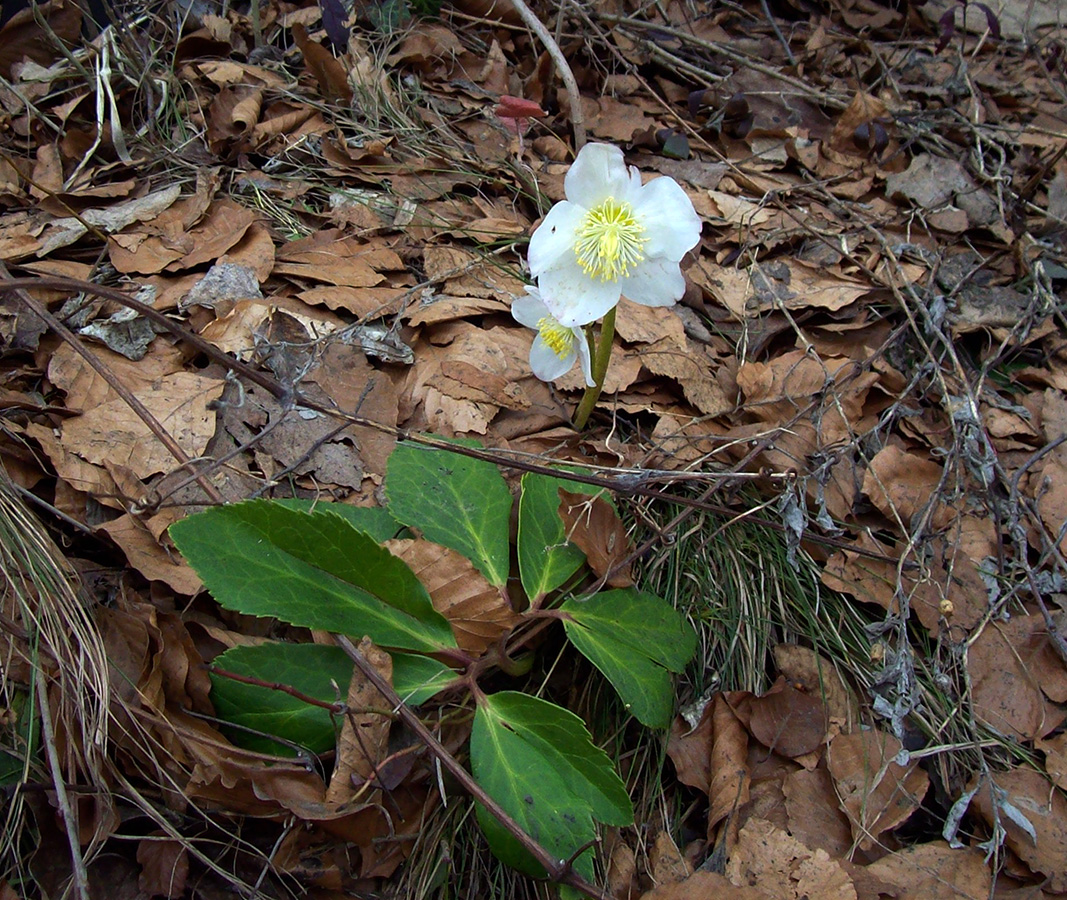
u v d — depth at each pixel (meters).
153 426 0.38
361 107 0.61
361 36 0.67
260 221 0.51
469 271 0.52
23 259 0.47
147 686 0.34
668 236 0.37
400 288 0.50
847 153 0.68
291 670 0.35
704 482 0.46
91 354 0.39
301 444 0.43
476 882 0.36
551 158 0.63
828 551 0.46
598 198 0.38
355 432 0.43
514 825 0.32
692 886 0.34
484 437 0.45
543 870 0.33
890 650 0.43
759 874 0.36
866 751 0.40
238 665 0.35
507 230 0.55
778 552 0.46
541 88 0.67
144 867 0.33
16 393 0.41
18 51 0.59
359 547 0.35
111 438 0.40
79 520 0.38
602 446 0.47
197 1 0.66
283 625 0.38
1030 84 0.80
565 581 0.41
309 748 0.35
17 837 0.31
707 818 0.39
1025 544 0.45
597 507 0.41
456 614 0.38
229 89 0.59
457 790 0.37
